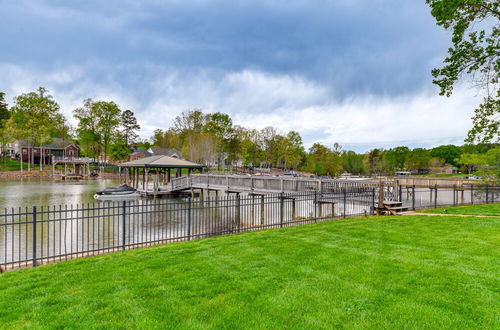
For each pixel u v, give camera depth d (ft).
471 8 43.60
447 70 48.26
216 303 15.35
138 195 116.88
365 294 16.35
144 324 13.29
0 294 16.78
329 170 264.72
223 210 80.84
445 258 22.54
